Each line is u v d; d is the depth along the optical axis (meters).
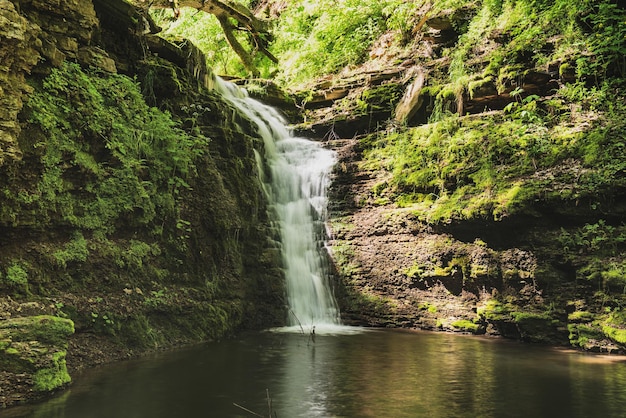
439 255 12.22
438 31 16.75
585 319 9.91
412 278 12.63
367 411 5.80
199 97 12.73
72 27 9.18
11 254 7.41
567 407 6.00
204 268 10.88
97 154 9.10
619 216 10.20
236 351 9.05
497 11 15.12
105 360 7.88
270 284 12.20
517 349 9.70
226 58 23.92
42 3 8.48
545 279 10.55
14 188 7.42
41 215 7.76
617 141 10.74
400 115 15.39
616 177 10.30
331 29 21.14
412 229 12.88
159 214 10.10
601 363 8.49
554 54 12.77
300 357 8.67
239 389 6.64
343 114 16.38
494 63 13.45
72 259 8.15
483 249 11.60
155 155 10.32
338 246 13.79
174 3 17.94
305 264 13.52
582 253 10.33
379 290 13.05
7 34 6.72
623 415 5.71
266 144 14.84
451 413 5.75
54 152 8.04
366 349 9.50
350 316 13.04
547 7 13.66
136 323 8.76
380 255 13.23
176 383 6.87
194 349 9.13
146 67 11.31
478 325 11.40
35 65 7.97
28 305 7.18
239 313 11.20
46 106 8.05
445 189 12.69
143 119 10.32
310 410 5.82
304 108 17.92
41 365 6.16
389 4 20.00
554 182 10.86
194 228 10.80
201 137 11.39
